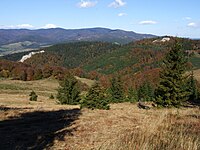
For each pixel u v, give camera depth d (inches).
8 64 6318.9
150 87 3358.8
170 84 1222.3
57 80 6309.1
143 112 860.6
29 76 6230.3
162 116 611.8
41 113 953.5
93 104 1194.0
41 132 579.8
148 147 358.0
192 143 366.6
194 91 2578.7
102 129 579.2
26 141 512.7
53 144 475.5
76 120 703.7
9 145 489.4
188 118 679.1
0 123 735.1
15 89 4926.2
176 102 1226.0
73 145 463.8
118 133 518.9
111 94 2674.7
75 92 2194.9
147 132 442.0
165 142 393.1
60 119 746.8
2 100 2474.2
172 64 1247.5
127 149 350.3
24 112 976.9
